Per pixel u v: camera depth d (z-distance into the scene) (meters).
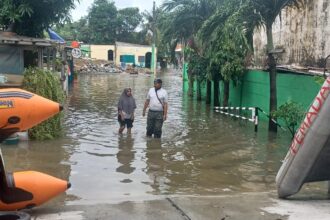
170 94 28.39
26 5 15.23
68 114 17.02
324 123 5.64
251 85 18.34
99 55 71.62
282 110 12.60
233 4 14.51
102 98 23.61
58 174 8.39
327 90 5.64
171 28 24.31
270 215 5.26
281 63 17.50
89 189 7.42
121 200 5.91
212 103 22.25
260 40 19.25
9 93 5.00
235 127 14.84
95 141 11.77
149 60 72.50
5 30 16.66
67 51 29.53
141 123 14.98
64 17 16.53
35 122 5.12
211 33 16.73
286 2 13.58
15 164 9.10
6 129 5.05
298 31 16.52
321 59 14.88
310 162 5.85
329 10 14.43
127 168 9.03
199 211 5.36
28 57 16.89
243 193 7.02
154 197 6.13
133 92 28.05
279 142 12.25
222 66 18.36
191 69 23.83
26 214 5.04
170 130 13.98
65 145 11.11
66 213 5.31
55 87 12.00
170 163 9.60
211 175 8.70
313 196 6.31
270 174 8.85
